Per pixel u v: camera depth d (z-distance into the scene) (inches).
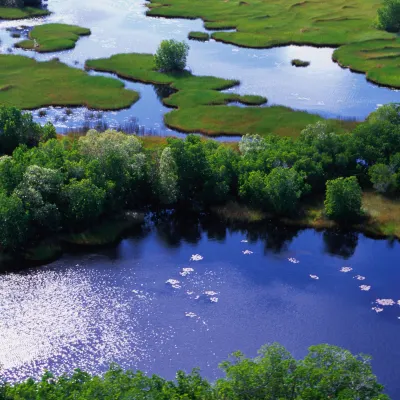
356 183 4520.2
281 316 3641.7
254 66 7426.2
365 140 5123.0
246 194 4680.1
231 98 6486.2
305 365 2600.9
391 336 3508.9
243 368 2539.4
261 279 3966.5
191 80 6899.6
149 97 6579.7
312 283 3939.5
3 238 4052.7
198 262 4126.5
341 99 6589.6
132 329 3518.7
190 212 4690.0
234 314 3646.7
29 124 5295.3
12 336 3447.3
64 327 3526.1
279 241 4387.3
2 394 2568.9
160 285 3885.3
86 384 2546.8
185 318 3609.7
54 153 4643.2
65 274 3969.0
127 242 4330.7
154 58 7244.1
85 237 4308.6
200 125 5915.4
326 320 3619.6
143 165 4682.6
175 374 3213.6
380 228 4485.7
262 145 5093.5
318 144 5036.9
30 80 6752.0
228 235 4451.3
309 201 4773.6
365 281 3969.0
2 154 5221.5
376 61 7480.3
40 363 3280.0
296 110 6235.2
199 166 4655.5
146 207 4712.1
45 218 4212.6
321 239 4416.8
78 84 6707.7
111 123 5954.7
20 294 3772.1
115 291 3821.4
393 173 4864.7
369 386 2500.0
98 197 4276.6
